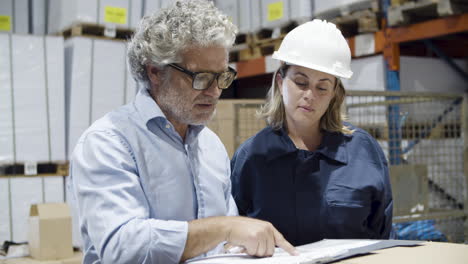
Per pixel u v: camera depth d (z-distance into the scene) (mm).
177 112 1673
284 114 2248
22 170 4359
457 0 3475
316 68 2008
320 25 2119
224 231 1508
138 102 1728
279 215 2205
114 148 1586
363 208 2146
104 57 4445
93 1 4402
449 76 4207
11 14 4742
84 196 1538
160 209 1662
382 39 3891
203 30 1577
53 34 4785
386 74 3887
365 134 2283
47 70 4277
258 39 4656
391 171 3172
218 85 1646
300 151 2193
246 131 4074
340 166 2193
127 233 1447
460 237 3619
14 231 4156
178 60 1605
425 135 3572
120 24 4520
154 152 1674
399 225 3480
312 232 2186
